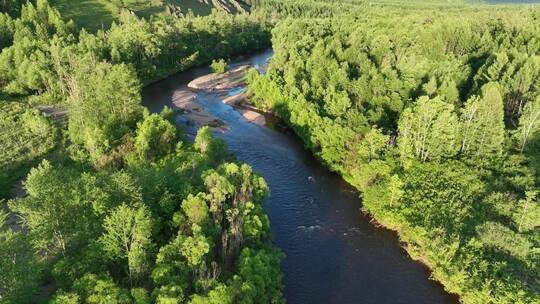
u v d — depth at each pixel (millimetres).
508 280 71875
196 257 66812
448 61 158125
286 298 79250
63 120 144250
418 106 110438
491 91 105562
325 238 95438
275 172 122438
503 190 93812
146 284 65875
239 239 76812
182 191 83875
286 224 100000
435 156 107125
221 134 146125
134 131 122188
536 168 97625
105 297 57219
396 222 94250
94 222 68938
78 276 63188
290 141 142250
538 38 177750
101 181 75000
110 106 125500
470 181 98000
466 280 76125
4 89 167875
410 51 174875
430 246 83812
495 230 80000
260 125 154250
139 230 66250
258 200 90000
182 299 60125
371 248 92188
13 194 102500
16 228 86562
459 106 127312
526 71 131750
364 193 104875
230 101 176500
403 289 81375
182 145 118000
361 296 80062
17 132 129875
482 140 106625
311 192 112938
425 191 96688
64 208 67625
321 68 158500
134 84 138000
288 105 149750
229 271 73000
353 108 133375
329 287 82125
